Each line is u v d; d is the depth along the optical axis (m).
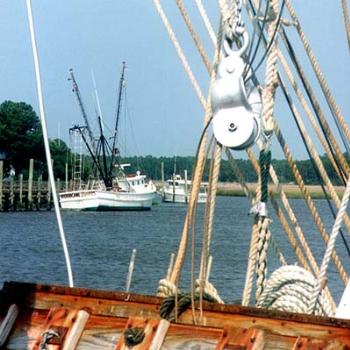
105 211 146.38
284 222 10.22
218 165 7.96
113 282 52.16
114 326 7.50
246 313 7.14
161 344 7.24
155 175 193.62
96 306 7.64
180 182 184.75
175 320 7.35
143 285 50.53
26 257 68.62
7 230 104.88
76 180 154.75
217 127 7.29
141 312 7.56
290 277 8.17
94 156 145.75
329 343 6.81
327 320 6.88
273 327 7.02
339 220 7.66
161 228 110.81
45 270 59.81
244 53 7.38
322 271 7.67
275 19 8.31
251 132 7.22
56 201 9.98
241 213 141.38
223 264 53.50
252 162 9.93
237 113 7.23
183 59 10.42
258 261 8.33
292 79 10.73
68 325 7.57
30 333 7.64
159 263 61.25
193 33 10.21
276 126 9.87
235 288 41.84
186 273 31.73
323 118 10.88
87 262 63.56
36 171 170.50
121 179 150.88
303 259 10.24
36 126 174.38
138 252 72.81
